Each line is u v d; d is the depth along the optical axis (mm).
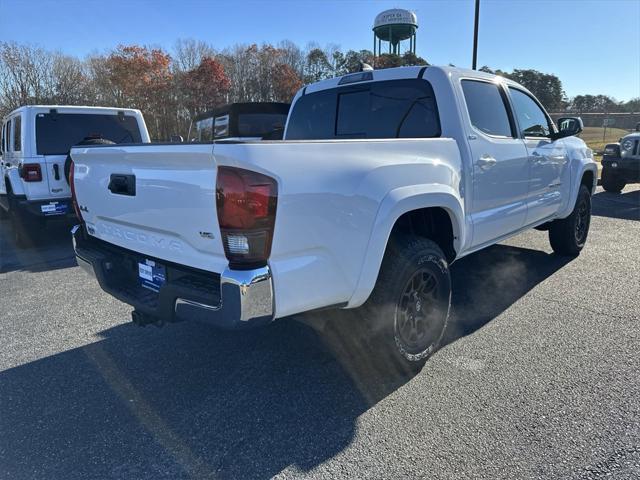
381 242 2715
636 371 3121
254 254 2227
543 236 7160
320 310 2627
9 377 3262
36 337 3902
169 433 2609
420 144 3086
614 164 11453
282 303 2352
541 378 3061
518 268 5508
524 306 4320
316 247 2436
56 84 29562
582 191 5762
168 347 3664
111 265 3211
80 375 3273
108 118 7664
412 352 3086
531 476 2201
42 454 2463
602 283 4918
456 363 3291
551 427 2555
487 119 3959
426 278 3152
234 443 2510
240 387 3062
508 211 4164
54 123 7109
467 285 4945
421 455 2369
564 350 3441
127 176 2789
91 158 3102
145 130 8070
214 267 2383
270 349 3576
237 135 8656
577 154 5562
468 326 3912
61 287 5250
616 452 2348
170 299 2539
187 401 2922
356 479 2225
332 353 3469
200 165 2281
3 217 9984
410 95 3797
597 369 3158
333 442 2492
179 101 29453
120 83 27578
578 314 4105
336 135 4414
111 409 2857
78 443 2545
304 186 2336
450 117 3561
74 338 3873
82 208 3418
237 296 2207
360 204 2590
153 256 2797
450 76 3639
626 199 10906
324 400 2887
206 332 3906
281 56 36375
